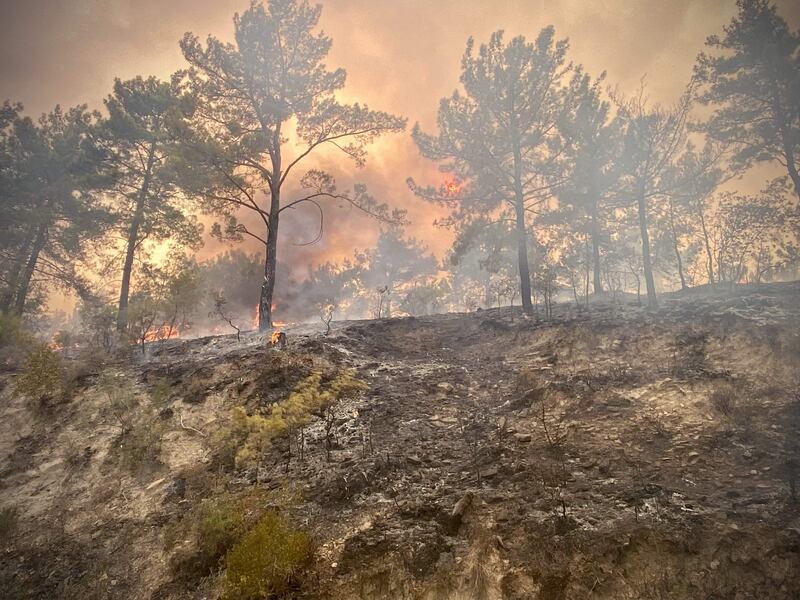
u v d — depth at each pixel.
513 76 18.45
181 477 7.70
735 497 5.13
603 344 11.23
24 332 13.13
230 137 18.19
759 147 18.89
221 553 5.66
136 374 11.98
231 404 9.76
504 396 9.56
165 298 16.03
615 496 5.54
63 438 9.27
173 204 22.66
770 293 14.59
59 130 23.05
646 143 16.27
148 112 22.61
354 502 6.29
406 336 15.55
